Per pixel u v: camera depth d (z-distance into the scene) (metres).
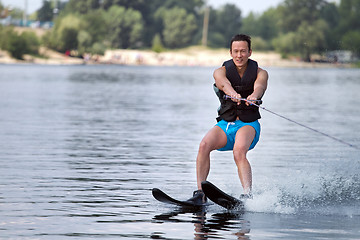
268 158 18.34
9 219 10.33
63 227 9.84
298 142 22.28
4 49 164.00
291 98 48.19
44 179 14.25
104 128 26.23
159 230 9.73
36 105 38.44
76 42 177.25
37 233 9.45
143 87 63.41
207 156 12.36
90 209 11.18
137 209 11.29
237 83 12.37
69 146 20.44
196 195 11.89
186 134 24.28
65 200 11.94
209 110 36.28
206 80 84.06
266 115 33.47
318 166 16.84
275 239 9.23
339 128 27.03
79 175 14.87
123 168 16.03
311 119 31.14
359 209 11.51
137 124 28.05
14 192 12.64
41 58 169.00
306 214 11.05
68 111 34.56
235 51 12.27
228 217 10.77
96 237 9.27
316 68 178.75
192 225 10.11
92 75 95.50
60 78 81.56
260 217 10.78
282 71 140.75
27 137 22.72
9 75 88.06
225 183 14.21
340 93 55.81
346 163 17.44
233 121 12.39
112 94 51.06
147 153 19.00
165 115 32.75
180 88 62.25
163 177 14.77
